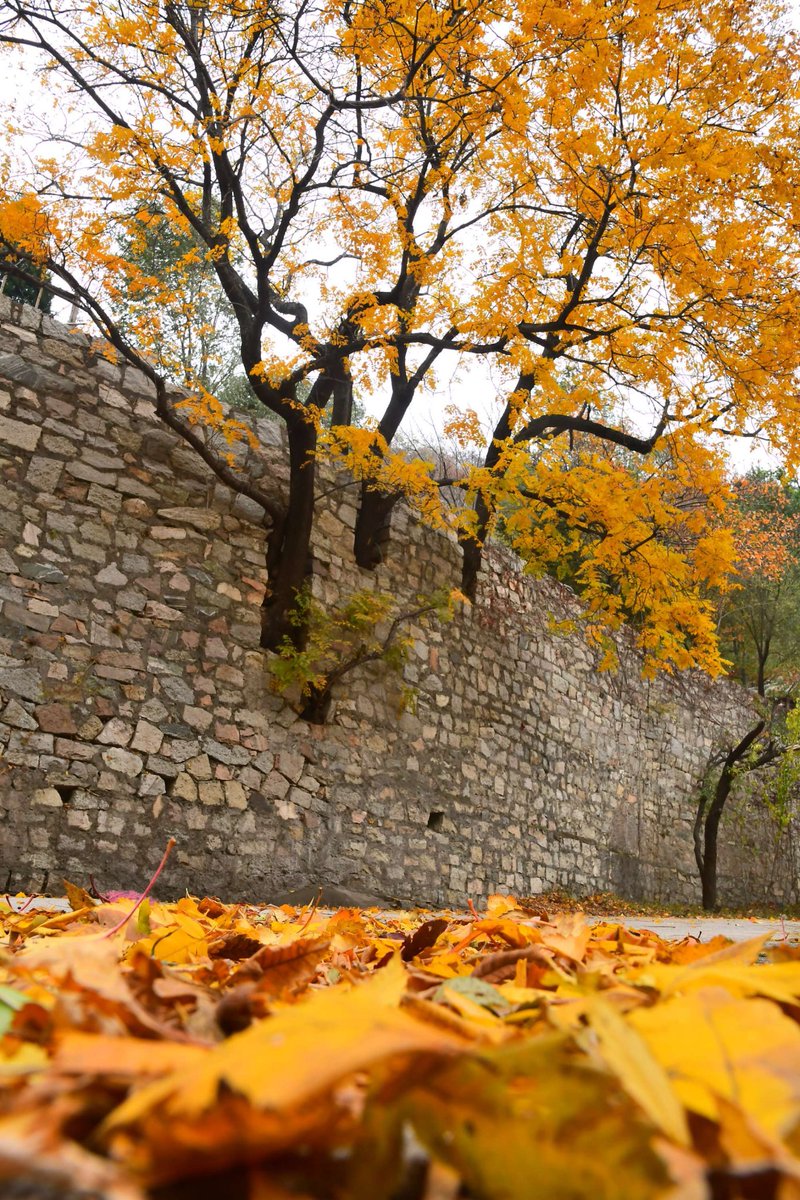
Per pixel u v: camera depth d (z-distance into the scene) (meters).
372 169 7.86
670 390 8.53
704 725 17.17
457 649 11.09
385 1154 0.35
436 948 1.72
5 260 7.69
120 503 7.81
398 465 8.73
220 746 8.08
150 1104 0.35
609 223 8.59
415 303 8.63
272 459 9.03
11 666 6.98
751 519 22.20
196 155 7.58
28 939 1.50
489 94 7.50
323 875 8.80
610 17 7.07
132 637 7.68
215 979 1.18
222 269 8.48
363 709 9.55
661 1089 0.37
